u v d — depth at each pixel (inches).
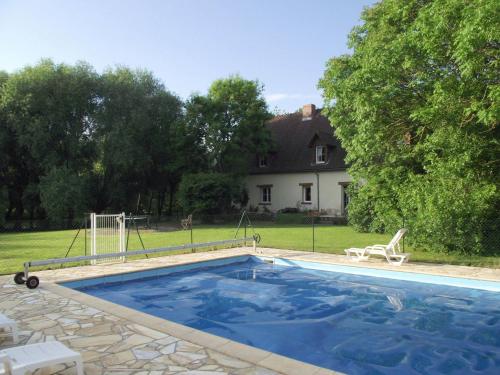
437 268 420.8
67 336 225.9
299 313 319.0
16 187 1448.1
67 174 1247.5
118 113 1360.7
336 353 237.6
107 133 1318.9
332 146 1318.9
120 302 354.6
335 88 574.9
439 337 261.3
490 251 496.4
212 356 195.5
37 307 286.7
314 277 445.4
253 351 199.8
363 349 243.4
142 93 1389.0
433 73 477.4
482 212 484.7
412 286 391.2
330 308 330.6
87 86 1321.4
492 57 424.8
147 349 205.0
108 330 235.1
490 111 360.5
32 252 583.8
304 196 1374.3
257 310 328.5
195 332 229.3
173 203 1740.9
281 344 253.6
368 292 376.8
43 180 1252.5
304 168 1346.0
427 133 591.8
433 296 357.7
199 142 1369.3
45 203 1203.9
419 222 501.4
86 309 280.8
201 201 1222.3
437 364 220.2
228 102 1328.7
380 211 629.9
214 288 402.0
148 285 415.2
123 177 1438.2
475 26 336.5
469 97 437.7
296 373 174.1
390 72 482.6
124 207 1504.7
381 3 646.5
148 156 1373.0
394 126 593.3
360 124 606.5
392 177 625.3
